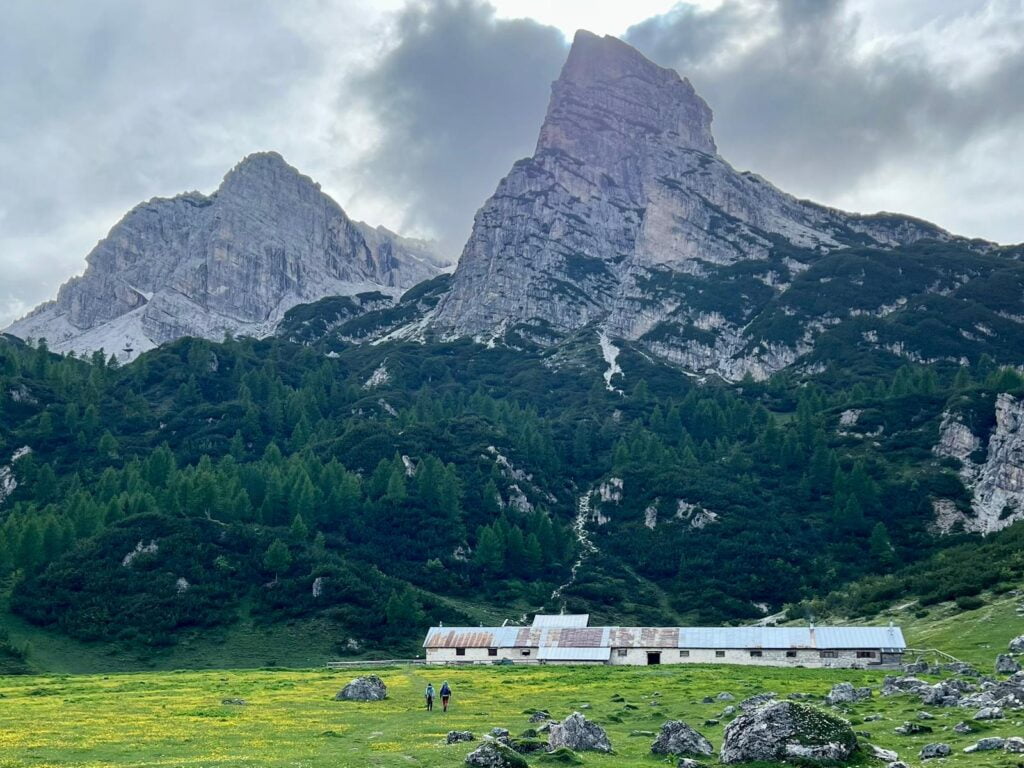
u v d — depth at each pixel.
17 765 54.72
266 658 162.38
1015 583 156.50
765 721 52.97
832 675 116.25
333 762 54.53
